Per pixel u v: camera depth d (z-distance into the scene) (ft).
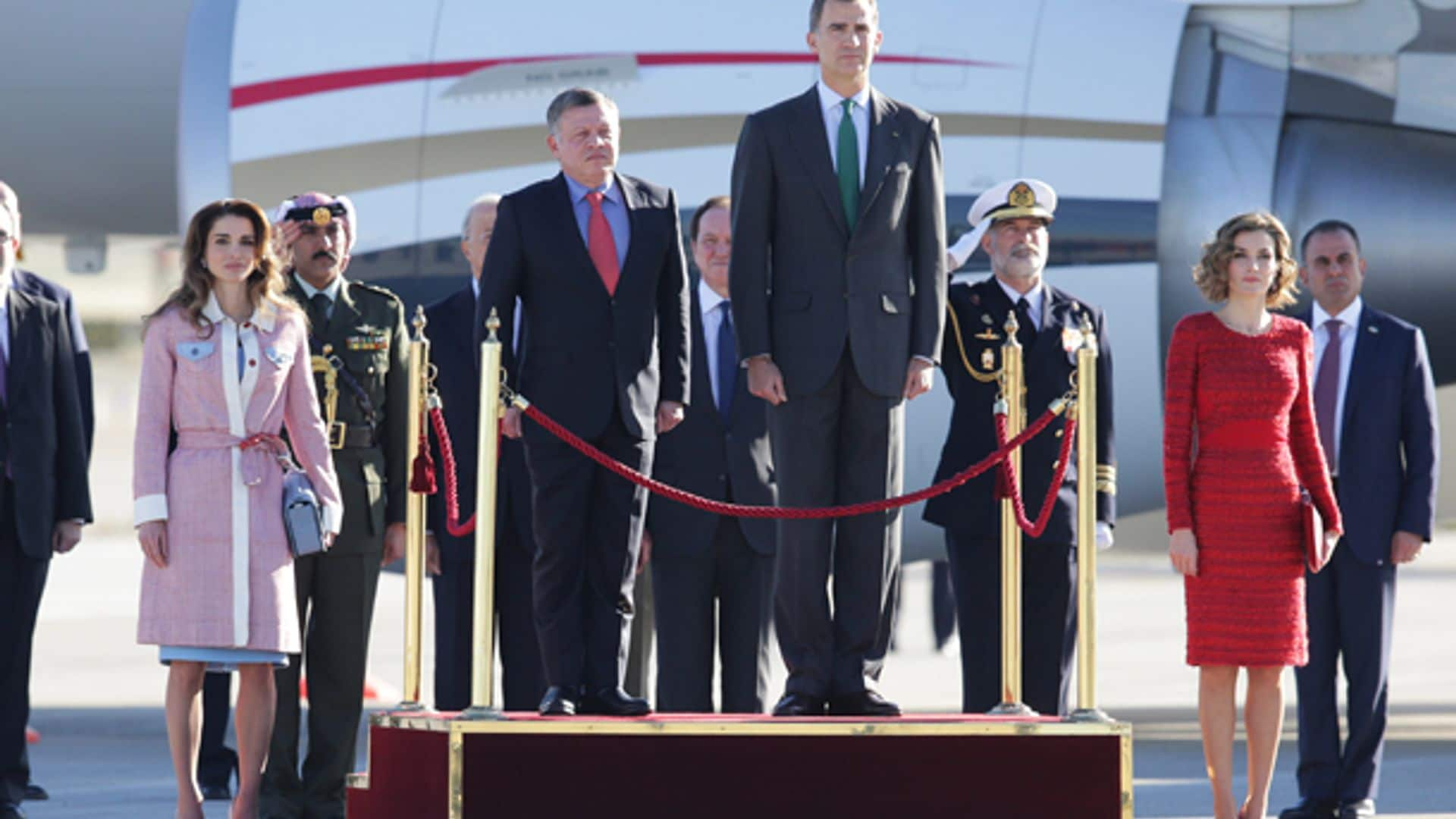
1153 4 132.98
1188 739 152.56
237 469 84.94
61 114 161.07
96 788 122.52
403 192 133.59
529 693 98.17
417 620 86.28
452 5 135.13
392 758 78.69
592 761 73.77
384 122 134.21
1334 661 105.60
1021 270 99.04
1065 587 97.04
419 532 86.53
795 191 83.82
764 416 102.47
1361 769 104.68
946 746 74.49
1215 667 90.48
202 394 85.25
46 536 103.14
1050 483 96.99
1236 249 90.22
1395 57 131.23
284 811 95.40
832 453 84.38
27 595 104.17
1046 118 129.90
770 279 85.56
